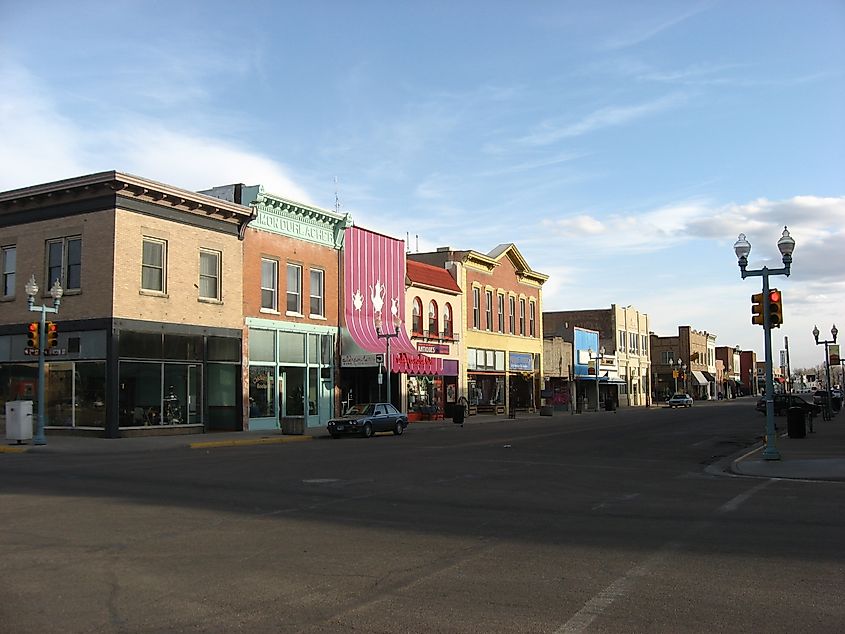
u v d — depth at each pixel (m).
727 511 12.28
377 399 43.56
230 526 10.68
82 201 29.72
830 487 15.60
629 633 6.12
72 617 6.56
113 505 12.48
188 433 31.78
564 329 73.00
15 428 26.39
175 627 6.30
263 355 35.75
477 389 54.72
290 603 6.96
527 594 7.26
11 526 10.60
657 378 119.00
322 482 15.75
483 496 13.88
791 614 6.62
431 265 52.31
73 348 29.58
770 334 20.88
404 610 6.75
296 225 37.97
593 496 14.02
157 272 30.91
